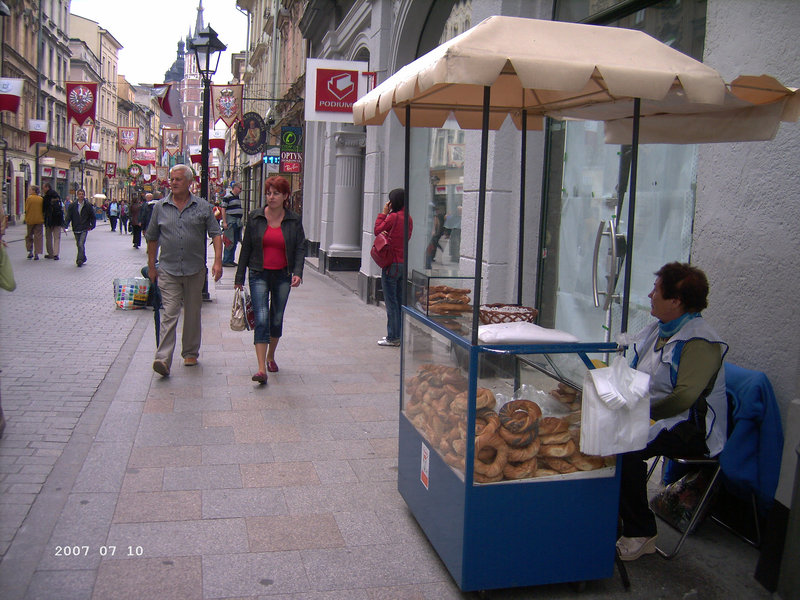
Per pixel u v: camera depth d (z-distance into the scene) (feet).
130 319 31.19
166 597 10.01
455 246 28.78
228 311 34.63
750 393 11.82
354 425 17.71
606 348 10.32
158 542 11.52
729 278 13.14
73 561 10.82
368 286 37.81
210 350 25.54
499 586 10.23
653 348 11.87
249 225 21.11
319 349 26.45
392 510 13.08
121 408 18.26
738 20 13.05
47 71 151.33
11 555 10.88
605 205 18.75
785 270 11.87
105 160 221.05
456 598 10.38
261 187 105.50
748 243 12.69
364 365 24.12
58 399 18.75
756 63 12.59
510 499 10.11
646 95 9.13
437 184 31.37
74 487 13.39
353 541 11.88
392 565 11.19
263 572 10.79
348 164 51.11
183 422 17.38
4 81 41.78
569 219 20.65
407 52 35.53
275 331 21.89
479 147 22.94
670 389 11.22
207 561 11.02
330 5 52.75
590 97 12.99
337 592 10.37
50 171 155.74
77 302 35.24
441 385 11.16
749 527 12.48
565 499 10.34
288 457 15.42
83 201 53.16
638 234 17.15
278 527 12.24
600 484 10.46
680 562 11.79
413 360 12.66
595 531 10.53
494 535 10.11
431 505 11.42
